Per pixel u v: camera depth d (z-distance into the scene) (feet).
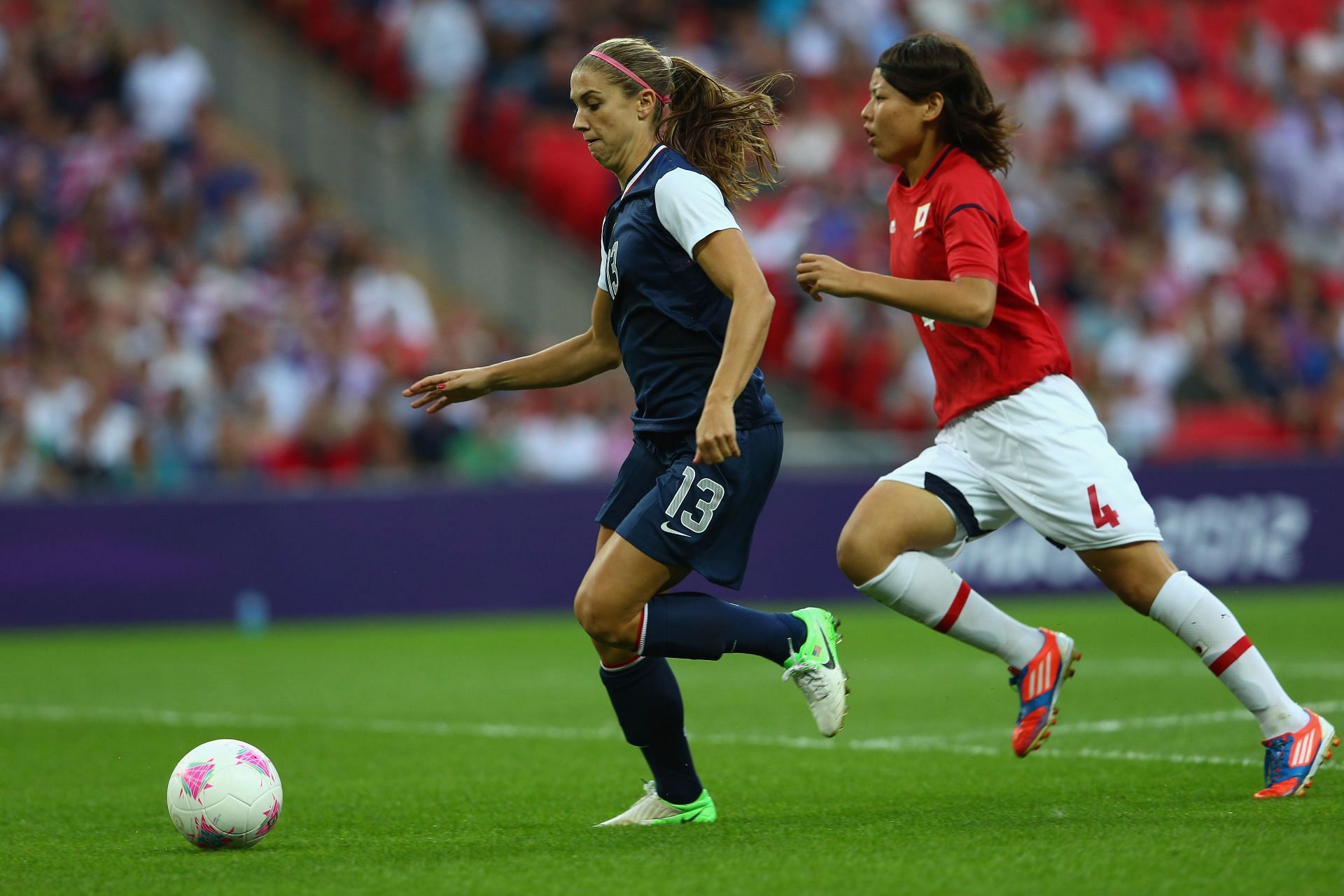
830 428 189.26
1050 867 44.01
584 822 56.70
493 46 217.36
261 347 168.66
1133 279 204.33
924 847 47.96
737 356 49.37
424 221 209.77
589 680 108.47
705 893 42.01
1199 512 168.04
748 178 56.49
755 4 223.92
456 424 168.86
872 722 85.61
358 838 53.67
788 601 162.61
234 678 111.96
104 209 180.04
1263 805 53.21
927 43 56.24
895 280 52.75
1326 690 92.32
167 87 192.13
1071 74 228.02
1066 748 72.84
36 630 146.72
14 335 166.50
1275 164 234.58
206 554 150.51
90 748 80.23
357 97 217.36
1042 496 56.13
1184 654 117.91
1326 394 201.67
